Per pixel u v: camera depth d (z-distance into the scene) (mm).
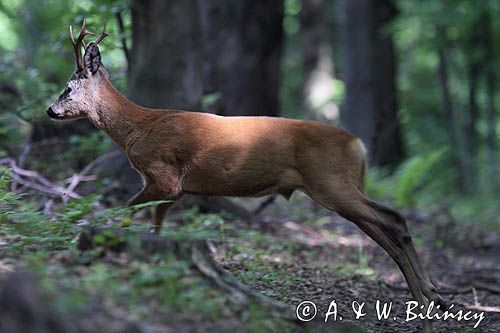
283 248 13219
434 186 23891
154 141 9867
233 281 7137
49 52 16750
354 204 9539
